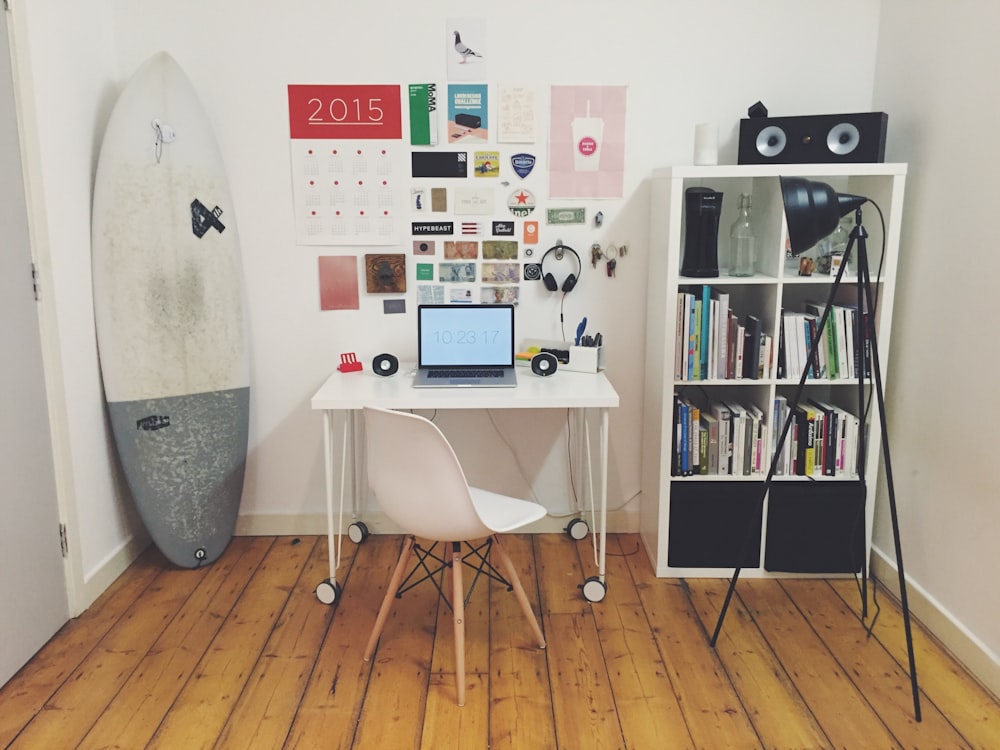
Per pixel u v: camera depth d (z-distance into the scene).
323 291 2.97
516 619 2.52
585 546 3.07
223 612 2.56
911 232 2.57
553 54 2.84
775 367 2.66
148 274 2.68
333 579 2.61
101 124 2.70
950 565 2.35
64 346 2.45
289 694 2.13
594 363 2.77
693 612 2.56
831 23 2.82
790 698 2.11
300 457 3.11
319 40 2.82
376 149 2.89
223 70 2.83
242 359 2.91
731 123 2.88
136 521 2.95
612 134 2.89
